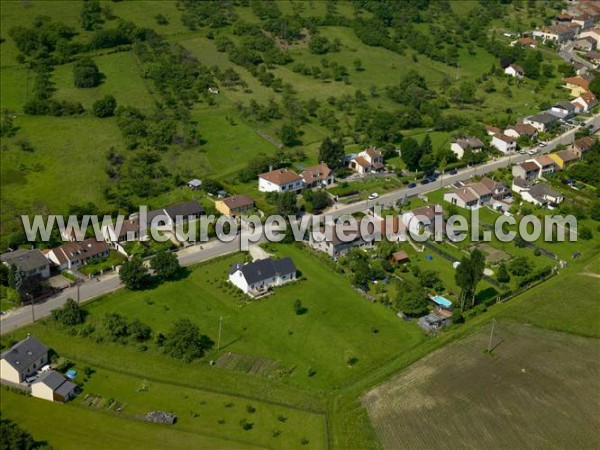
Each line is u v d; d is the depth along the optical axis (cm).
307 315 15875
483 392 13488
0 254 17512
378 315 15938
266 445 12144
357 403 13150
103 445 12044
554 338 15225
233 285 16900
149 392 13375
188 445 12094
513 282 17375
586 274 17850
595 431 12594
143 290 16600
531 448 12188
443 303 16150
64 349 14450
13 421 12531
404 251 18512
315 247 18600
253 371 14012
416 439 12312
